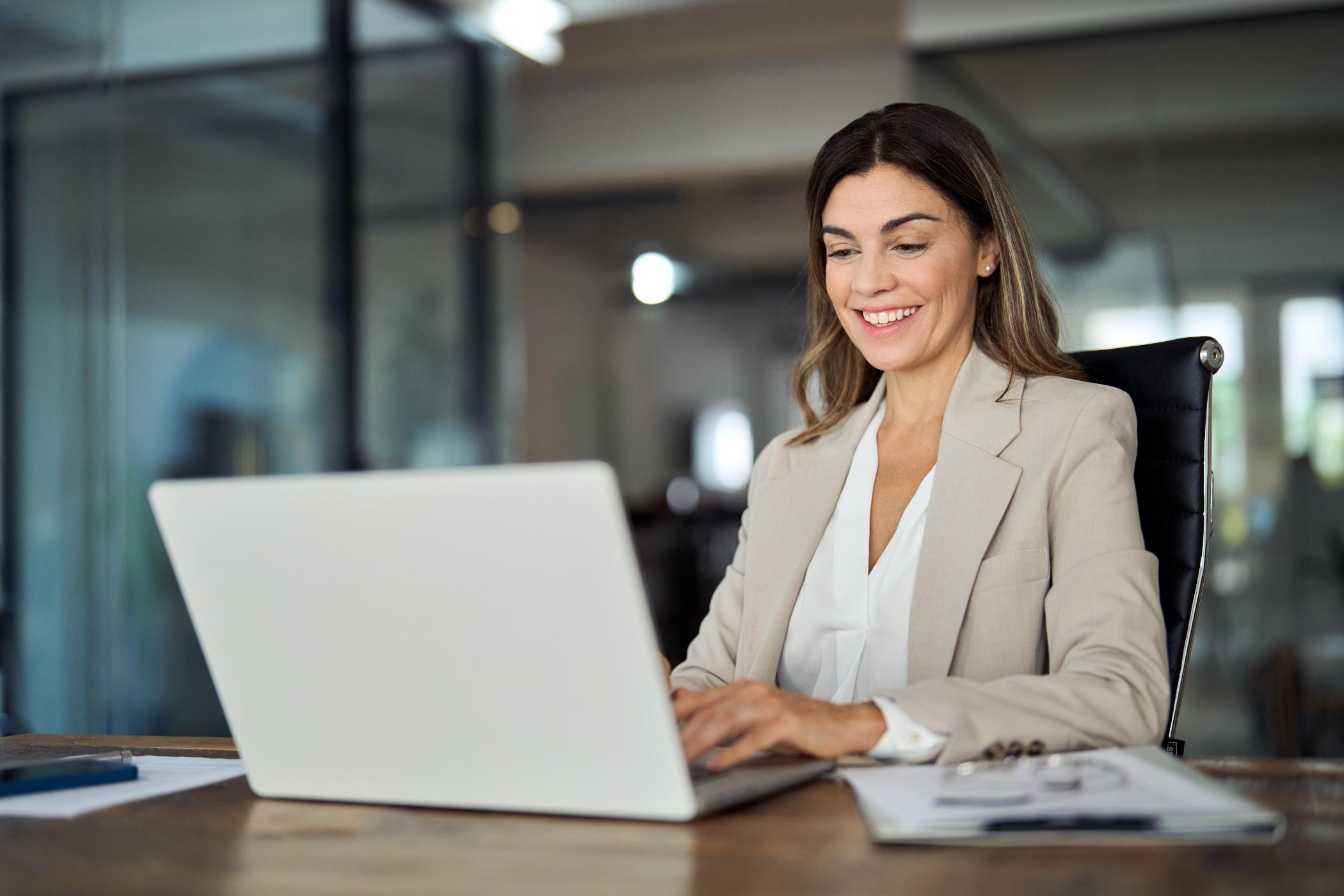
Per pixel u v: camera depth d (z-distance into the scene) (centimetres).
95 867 79
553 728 87
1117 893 68
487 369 476
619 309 1012
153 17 338
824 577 156
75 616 310
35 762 107
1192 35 457
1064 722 104
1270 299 443
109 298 321
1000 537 140
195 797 99
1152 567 128
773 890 70
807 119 696
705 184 774
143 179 332
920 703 103
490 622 85
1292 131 445
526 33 486
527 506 81
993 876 72
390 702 91
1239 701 434
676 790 85
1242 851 76
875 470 160
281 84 379
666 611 712
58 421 308
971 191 153
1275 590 432
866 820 83
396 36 430
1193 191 454
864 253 153
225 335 353
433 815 91
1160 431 148
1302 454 432
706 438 1043
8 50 302
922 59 484
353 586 89
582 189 784
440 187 450
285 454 371
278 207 374
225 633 94
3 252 297
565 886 73
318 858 80
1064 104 470
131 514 325
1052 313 158
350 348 398
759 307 1037
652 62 699
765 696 102
